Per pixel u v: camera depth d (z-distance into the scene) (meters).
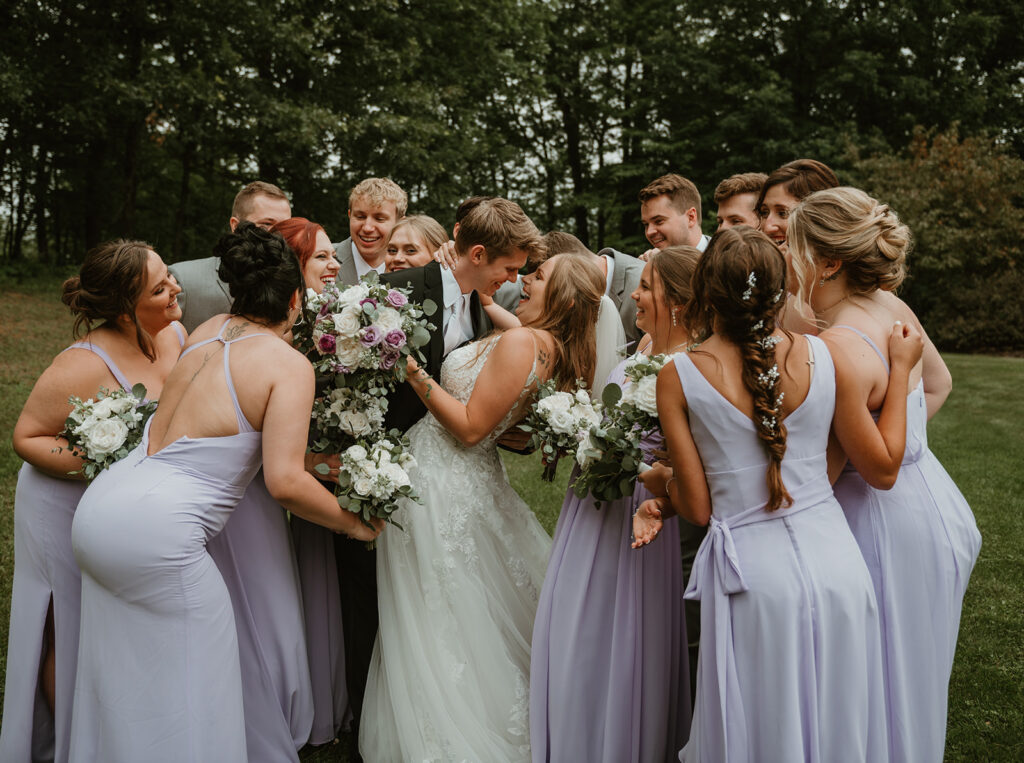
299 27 13.77
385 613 2.76
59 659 2.58
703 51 20.97
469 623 2.66
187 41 14.33
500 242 2.84
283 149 14.75
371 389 2.56
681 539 3.25
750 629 2.04
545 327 2.81
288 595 2.72
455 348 2.98
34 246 22.89
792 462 2.08
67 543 2.59
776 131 19.39
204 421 2.31
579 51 22.28
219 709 2.29
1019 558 4.61
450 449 2.80
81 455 2.44
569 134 23.42
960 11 20.41
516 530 2.94
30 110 15.49
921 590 2.24
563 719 2.55
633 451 2.39
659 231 3.98
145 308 2.62
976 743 2.90
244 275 2.40
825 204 2.27
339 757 2.89
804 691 2.02
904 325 2.19
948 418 8.74
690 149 21.17
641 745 2.56
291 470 2.30
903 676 2.22
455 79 16.67
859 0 20.31
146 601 2.22
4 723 2.58
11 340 11.00
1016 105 21.08
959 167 17.06
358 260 4.36
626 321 3.91
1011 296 15.82
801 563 2.04
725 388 2.07
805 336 2.13
